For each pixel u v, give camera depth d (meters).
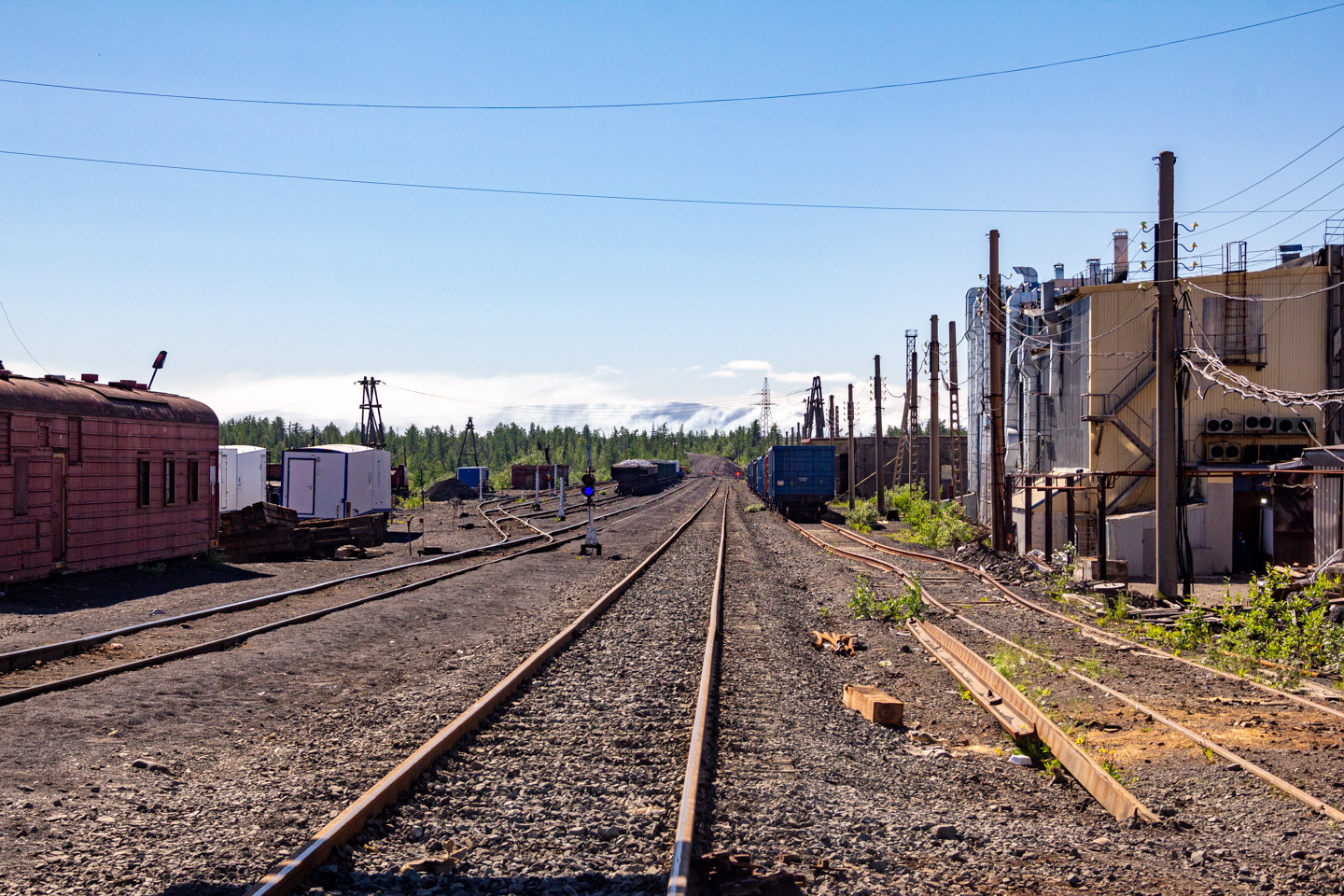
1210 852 6.33
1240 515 26.59
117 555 20.70
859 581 19.38
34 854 5.54
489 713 9.32
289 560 27.73
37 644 12.58
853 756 8.67
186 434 23.75
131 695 9.75
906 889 5.57
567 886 5.39
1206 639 15.08
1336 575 18.44
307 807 6.48
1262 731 9.65
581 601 18.83
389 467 46.50
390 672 11.88
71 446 19.25
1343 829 6.71
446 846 5.96
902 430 66.06
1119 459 29.55
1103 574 23.05
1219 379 28.73
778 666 12.75
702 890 5.36
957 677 12.16
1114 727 9.81
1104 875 5.86
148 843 5.79
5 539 17.34
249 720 9.18
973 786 7.95
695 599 19.20
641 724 9.18
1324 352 29.12
